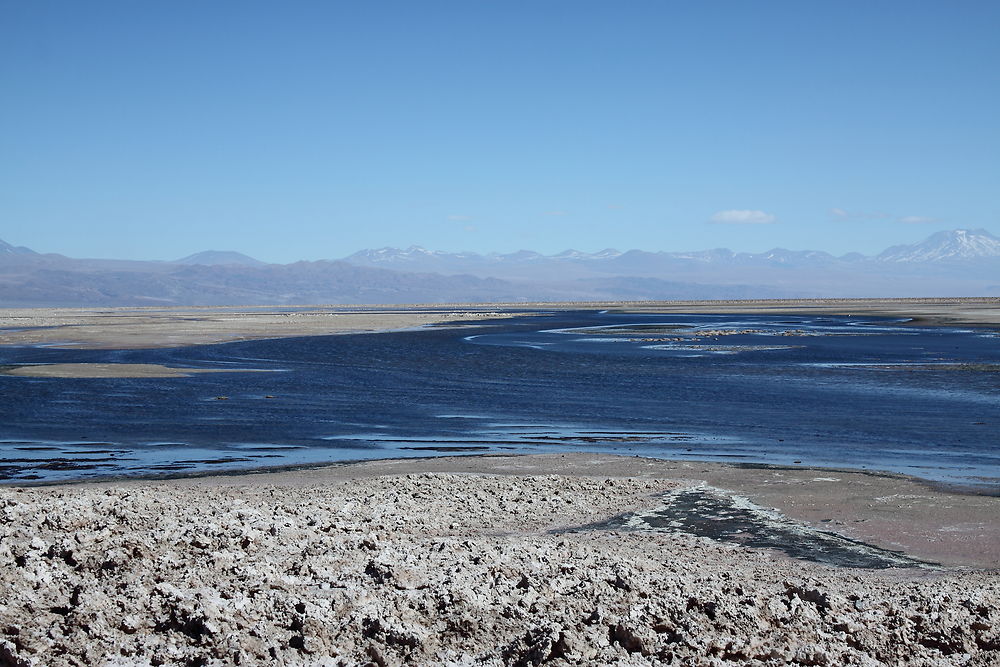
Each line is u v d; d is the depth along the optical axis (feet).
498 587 40.47
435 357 232.32
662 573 46.01
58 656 31.73
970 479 82.94
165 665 31.96
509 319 531.09
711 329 377.30
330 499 67.67
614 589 41.42
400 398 147.33
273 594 37.83
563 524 64.54
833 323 442.50
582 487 77.20
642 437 110.63
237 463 92.94
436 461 92.68
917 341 290.56
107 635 33.35
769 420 123.44
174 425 117.70
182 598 36.58
